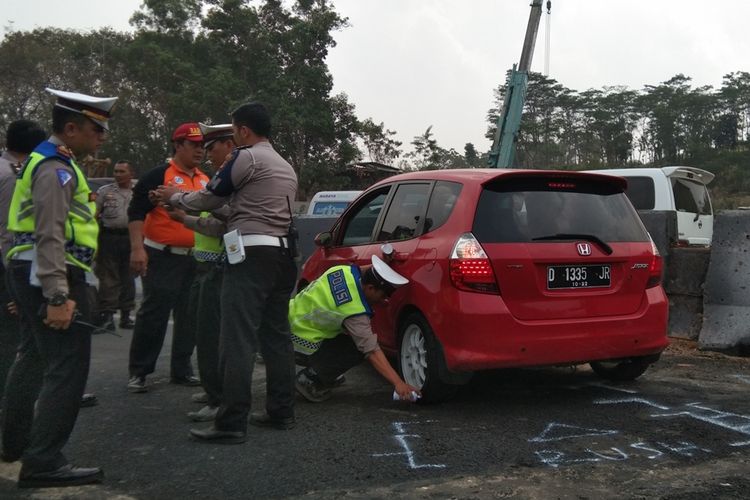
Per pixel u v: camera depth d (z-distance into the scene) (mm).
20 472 3334
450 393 4715
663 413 4551
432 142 56844
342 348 4887
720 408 4668
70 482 3346
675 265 7395
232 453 3838
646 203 10602
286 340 4293
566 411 4621
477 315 4371
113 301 8406
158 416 4703
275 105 32844
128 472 3566
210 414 4566
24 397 3617
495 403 4855
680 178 11078
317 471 3529
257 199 3957
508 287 4434
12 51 40469
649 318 4812
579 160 116625
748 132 121375
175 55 39406
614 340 4676
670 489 3240
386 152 45188
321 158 35156
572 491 3225
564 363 4551
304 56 34281
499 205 4613
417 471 3508
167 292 5379
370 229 5773
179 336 5621
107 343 7754
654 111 120562
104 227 8234
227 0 34594
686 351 6848
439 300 4523
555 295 4535
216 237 4418
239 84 33812
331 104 34656
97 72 41656
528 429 4207
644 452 3764
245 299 3924
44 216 3115
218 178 3926
